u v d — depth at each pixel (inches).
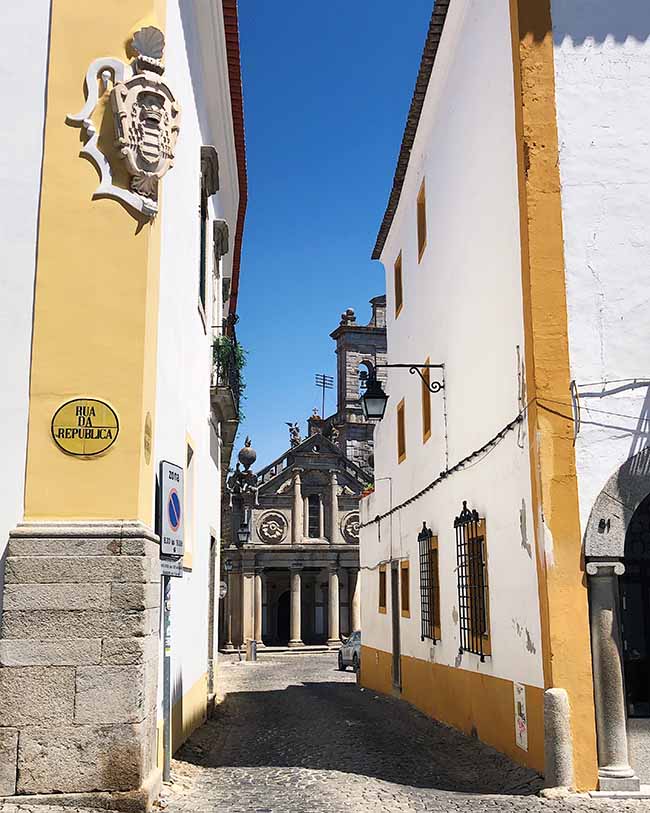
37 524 261.7
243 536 1756.9
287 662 1520.7
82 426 268.5
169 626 312.8
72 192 279.9
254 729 507.5
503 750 383.6
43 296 273.7
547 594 325.7
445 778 346.9
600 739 316.8
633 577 361.7
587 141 357.7
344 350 2169.0
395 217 732.0
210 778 332.5
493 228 407.5
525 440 353.1
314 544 1948.8
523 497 355.9
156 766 279.9
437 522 541.3
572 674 320.5
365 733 482.0
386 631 762.8
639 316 346.0
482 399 430.9
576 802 297.6
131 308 276.8
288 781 329.4
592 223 351.6
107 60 286.4
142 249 280.7
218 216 623.2
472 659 444.5
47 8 288.8
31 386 269.1
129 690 252.1
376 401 580.4
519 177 360.8
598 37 365.4
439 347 540.4
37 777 245.9
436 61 515.5
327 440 1999.3
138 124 283.9
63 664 252.1
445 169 522.6
